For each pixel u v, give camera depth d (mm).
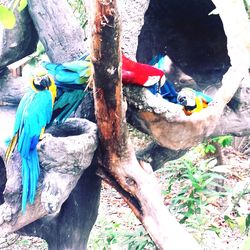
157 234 2744
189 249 2676
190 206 4117
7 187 2834
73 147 2646
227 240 5918
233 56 2846
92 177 3484
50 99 2715
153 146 3514
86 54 3016
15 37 3660
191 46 4277
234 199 3514
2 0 3379
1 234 2842
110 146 2779
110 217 6977
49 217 3758
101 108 2602
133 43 3469
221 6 2396
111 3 2092
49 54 3629
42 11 3598
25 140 2684
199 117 3021
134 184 2854
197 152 6758
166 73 4145
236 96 3621
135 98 2805
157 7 4105
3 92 3738
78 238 3748
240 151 10094
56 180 2666
